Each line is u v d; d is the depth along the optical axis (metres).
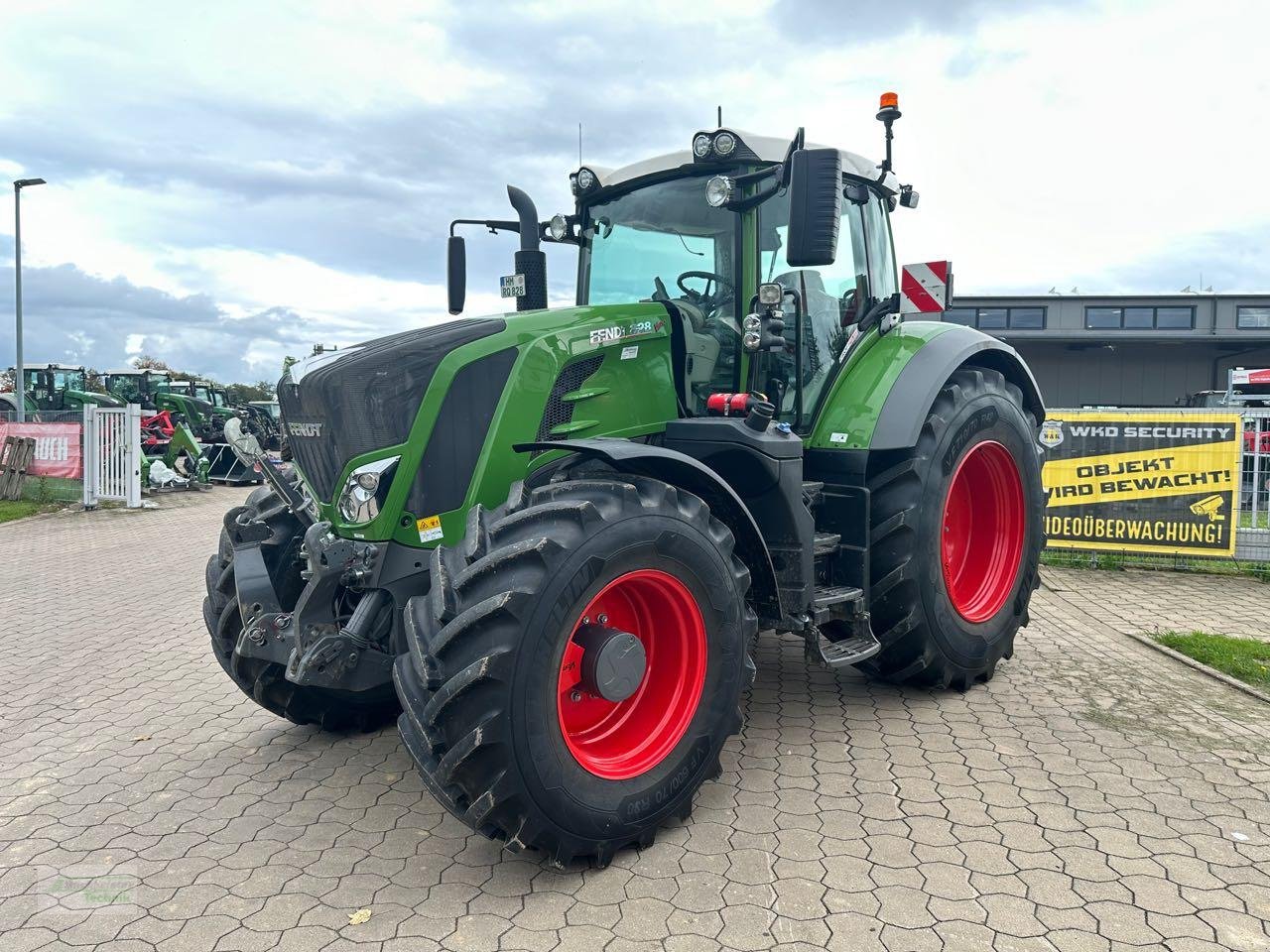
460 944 2.38
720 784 3.31
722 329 3.87
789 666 4.77
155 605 6.81
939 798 3.15
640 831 2.79
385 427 3.06
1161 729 3.80
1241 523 7.29
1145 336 24.36
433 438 3.08
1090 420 7.50
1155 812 3.03
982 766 3.43
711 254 3.90
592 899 2.57
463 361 3.12
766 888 2.61
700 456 3.52
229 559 3.77
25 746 3.93
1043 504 4.77
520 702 2.49
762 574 3.36
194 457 15.70
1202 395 20.33
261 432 4.07
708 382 3.88
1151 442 7.34
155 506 13.18
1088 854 2.76
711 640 2.97
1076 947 2.31
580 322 3.41
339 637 2.96
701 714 2.95
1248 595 6.55
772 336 3.52
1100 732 3.77
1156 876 2.63
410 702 2.59
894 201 4.93
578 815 2.61
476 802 2.49
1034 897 2.53
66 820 3.19
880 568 3.97
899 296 4.80
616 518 2.72
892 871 2.68
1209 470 7.21
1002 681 4.49
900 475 3.98
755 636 3.29
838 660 3.59
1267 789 3.20
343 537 3.11
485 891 2.64
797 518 3.48
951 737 3.74
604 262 4.27
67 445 13.23
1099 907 2.48
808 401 4.11
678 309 3.77
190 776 3.55
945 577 4.10
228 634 3.62
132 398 25.31
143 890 2.70
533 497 2.87
